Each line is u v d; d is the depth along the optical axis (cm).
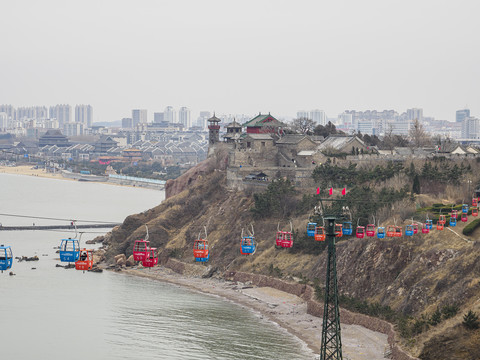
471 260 14000
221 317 16550
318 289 17250
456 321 12312
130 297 18625
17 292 18862
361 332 14612
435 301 13912
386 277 16200
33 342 14438
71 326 15600
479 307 12356
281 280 19188
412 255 16100
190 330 15350
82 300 18125
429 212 17650
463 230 15650
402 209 17975
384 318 14575
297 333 15162
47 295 18588
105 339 14612
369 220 18250
